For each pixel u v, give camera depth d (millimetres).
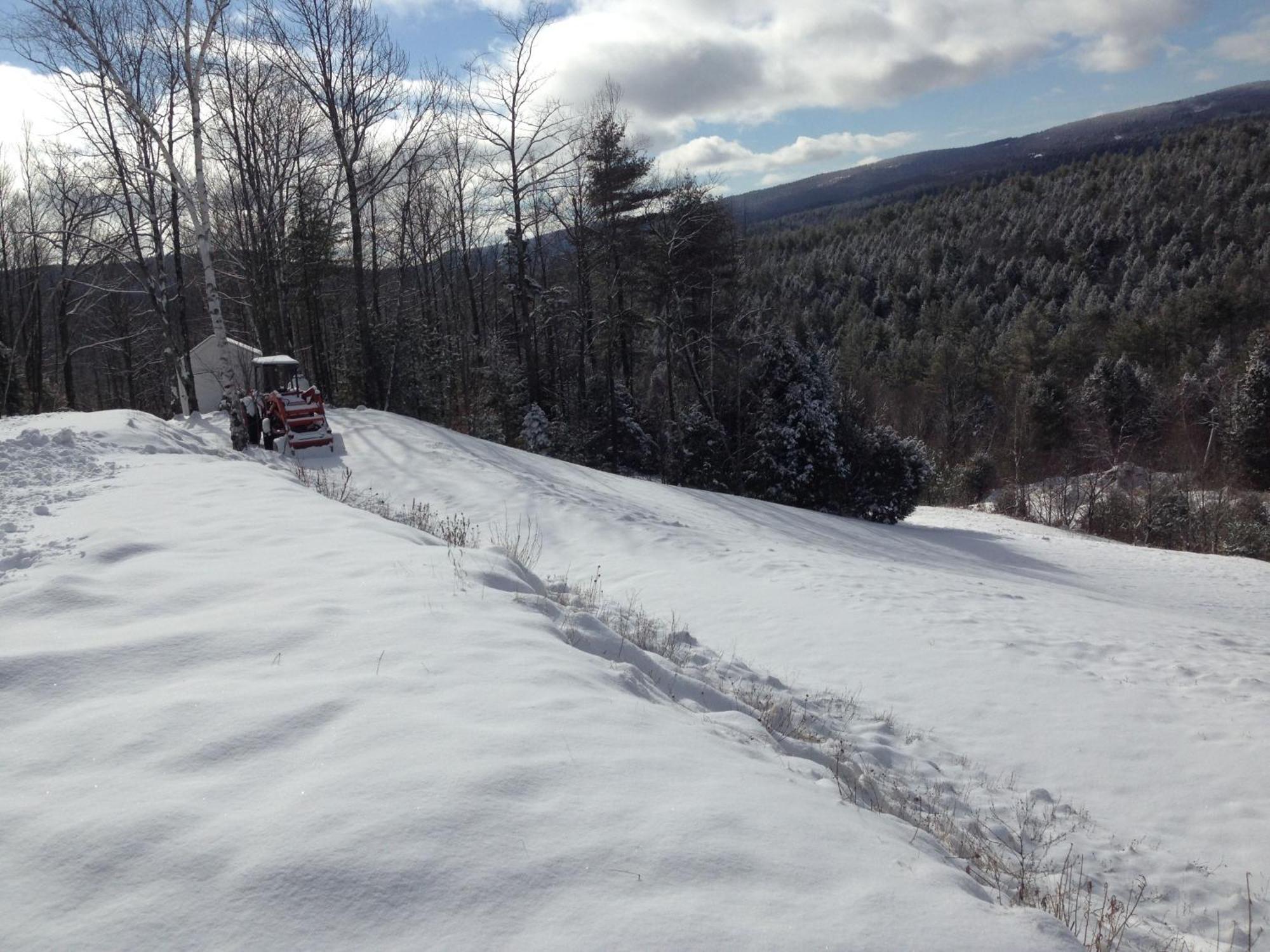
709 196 39344
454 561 7238
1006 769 6812
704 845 3088
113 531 7711
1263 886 5242
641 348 48781
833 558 15523
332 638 5184
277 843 2969
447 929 2602
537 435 34625
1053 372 74812
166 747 3738
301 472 16125
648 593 11320
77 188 30906
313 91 26078
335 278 38906
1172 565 27438
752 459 35156
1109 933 4391
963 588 13664
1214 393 61156
